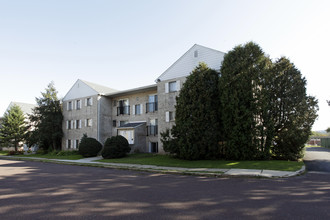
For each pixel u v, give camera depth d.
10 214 4.56
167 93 19.08
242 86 13.46
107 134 24.86
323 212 4.47
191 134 13.91
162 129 18.89
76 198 5.78
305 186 6.96
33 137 27.11
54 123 26.95
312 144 45.53
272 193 6.07
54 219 4.23
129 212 4.57
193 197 5.71
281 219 4.10
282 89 13.67
